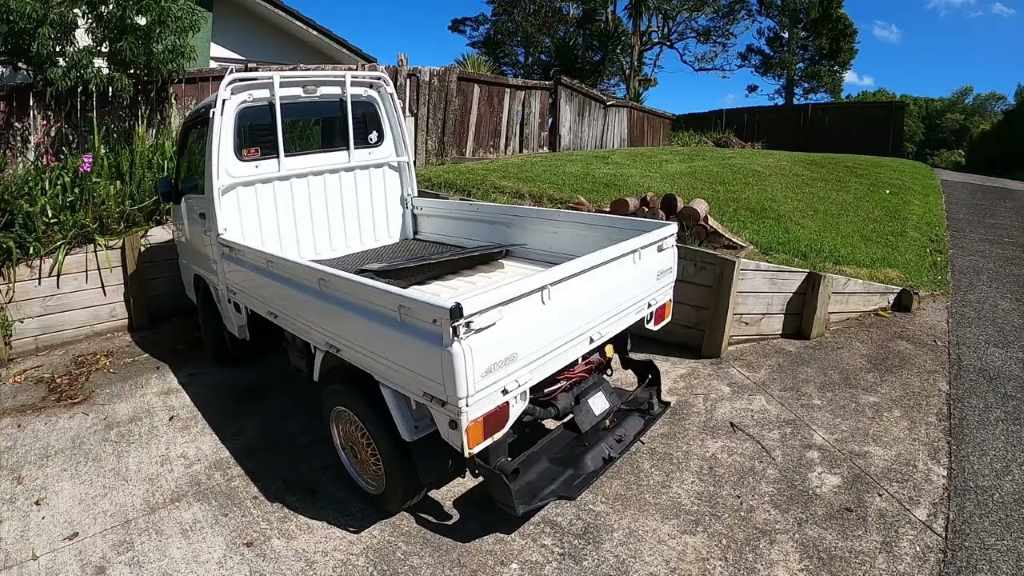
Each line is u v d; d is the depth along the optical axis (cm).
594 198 800
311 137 464
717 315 492
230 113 420
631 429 346
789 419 412
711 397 441
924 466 360
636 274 348
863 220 848
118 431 417
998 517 318
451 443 254
